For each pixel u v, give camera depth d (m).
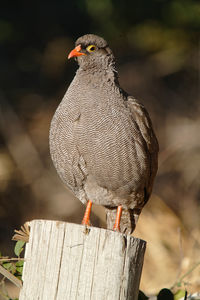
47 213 14.74
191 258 10.33
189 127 16.72
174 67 18.11
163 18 17.77
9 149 16.33
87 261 5.50
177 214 13.66
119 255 5.52
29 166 15.81
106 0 17.28
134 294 5.69
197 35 17.94
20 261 6.39
